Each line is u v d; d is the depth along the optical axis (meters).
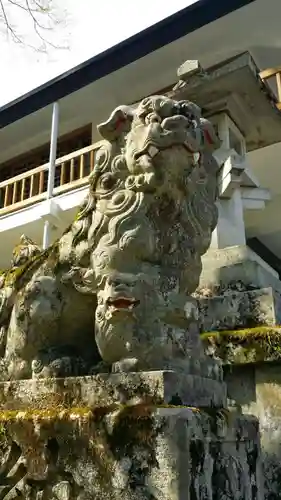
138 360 1.76
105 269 1.87
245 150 4.53
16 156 10.91
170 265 1.97
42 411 1.74
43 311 2.03
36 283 2.07
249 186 4.24
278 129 4.39
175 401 1.63
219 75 3.81
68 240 2.07
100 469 1.54
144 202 1.90
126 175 1.96
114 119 1.99
